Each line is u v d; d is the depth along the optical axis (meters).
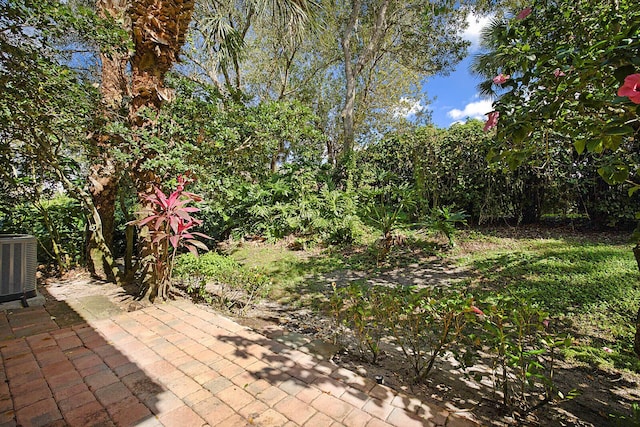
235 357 2.13
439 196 6.53
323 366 2.04
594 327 2.47
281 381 1.86
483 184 6.13
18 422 1.49
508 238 5.38
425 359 2.20
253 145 4.07
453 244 5.09
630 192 1.46
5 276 2.99
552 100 1.45
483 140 5.98
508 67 1.68
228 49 5.58
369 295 2.57
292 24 5.70
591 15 1.69
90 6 3.89
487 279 3.68
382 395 1.74
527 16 1.87
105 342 2.33
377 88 12.59
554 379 1.93
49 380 1.84
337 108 13.02
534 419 1.60
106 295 3.47
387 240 5.03
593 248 4.41
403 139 7.09
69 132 3.25
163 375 1.91
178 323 2.68
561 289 3.14
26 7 2.22
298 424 1.52
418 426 1.51
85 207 4.18
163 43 3.00
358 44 10.27
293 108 4.56
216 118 3.62
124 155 2.93
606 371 2.00
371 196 6.52
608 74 1.23
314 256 5.44
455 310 1.80
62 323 2.67
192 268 3.40
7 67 2.43
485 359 2.20
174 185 3.15
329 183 7.22
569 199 5.70
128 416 1.55
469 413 1.64
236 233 6.60
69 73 2.75
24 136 3.20
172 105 3.38
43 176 3.96
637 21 1.06
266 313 3.10
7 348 2.22
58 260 4.29
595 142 1.09
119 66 4.12
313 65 11.49
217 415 1.57
